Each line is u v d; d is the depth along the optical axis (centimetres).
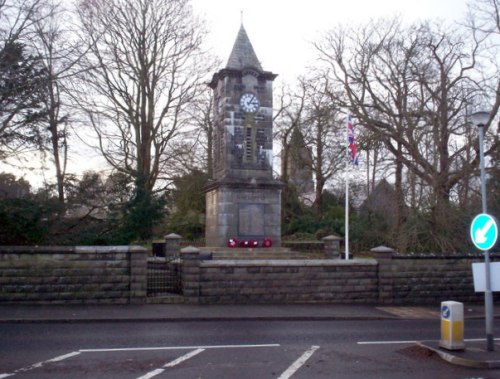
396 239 2711
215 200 2775
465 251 2489
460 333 1037
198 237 4250
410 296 1898
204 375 862
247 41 2869
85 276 1688
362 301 1861
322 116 3625
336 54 3597
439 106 2894
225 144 2742
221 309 1631
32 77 2016
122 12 3084
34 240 1939
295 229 4328
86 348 1079
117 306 1653
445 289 1933
